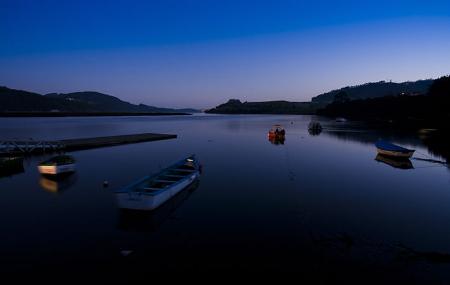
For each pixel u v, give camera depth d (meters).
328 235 16.80
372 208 21.11
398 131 81.06
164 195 20.86
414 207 21.34
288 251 15.07
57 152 44.47
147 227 17.92
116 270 13.52
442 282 12.55
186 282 12.67
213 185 26.80
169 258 14.48
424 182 28.16
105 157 41.66
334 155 43.12
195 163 30.94
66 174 31.00
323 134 74.88
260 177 29.78
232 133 79.81
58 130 88.56
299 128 97.50
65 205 21.81
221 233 17.09
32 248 15.44
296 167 34.72
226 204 21.86
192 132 83.69
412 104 114.25
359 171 32.72
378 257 14.46
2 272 13.35
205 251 15.11
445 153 44.78
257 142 58.91
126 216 19.67
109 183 27.94
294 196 23.70
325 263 13.95
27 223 18.56
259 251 15.09
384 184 27.39
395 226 18.02
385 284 12.44
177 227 17.92
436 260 14.19
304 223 18.44
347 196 23.77
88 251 15.15
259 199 22.95
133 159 40.38
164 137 64.62
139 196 19.41
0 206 21.62
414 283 12.49
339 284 12.45
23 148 42.84
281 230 17.45
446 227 17.91
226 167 34.62
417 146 52.03
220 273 13.26
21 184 27.38
